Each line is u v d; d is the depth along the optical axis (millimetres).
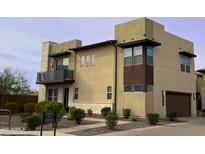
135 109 20828
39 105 18062
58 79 26344
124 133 12906
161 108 21922
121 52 22594
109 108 21641
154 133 12883
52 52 30188
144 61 20750
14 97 30453
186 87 25844
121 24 23125
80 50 26391
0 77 38594
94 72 24609
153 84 21328
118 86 22359
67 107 26328
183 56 26016
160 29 22984
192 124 17391
